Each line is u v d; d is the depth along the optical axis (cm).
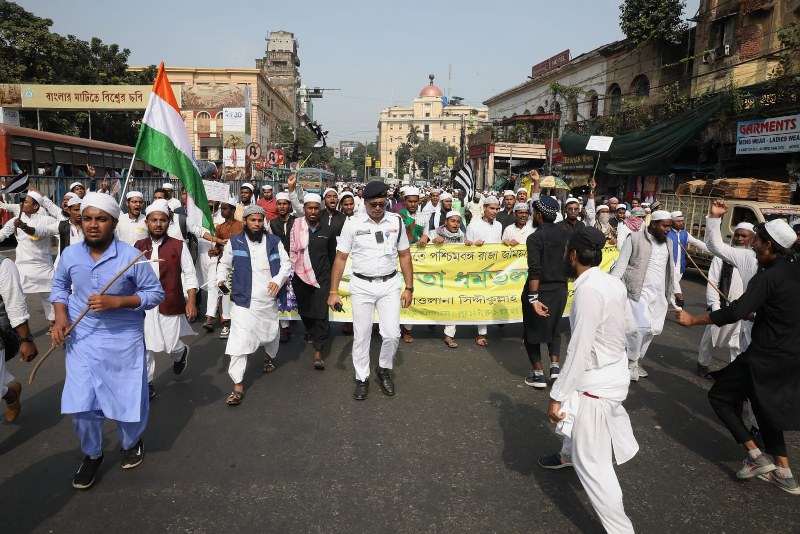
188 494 346
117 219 349
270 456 397
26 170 1623
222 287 515
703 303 989
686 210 1385
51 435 427
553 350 556
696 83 2073
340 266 525
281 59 9112
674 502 347
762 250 371
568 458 373
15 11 2888
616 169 2041
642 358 659
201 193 666
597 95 3125
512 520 324
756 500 352
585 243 295
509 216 932
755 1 1805
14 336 413
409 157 11900
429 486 360
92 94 2652
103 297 322
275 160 2688
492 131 3853
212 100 3656
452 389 541
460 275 716
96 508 330
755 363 363
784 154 1580
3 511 325
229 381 556
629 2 2462
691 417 484
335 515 326
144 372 363
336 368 604
